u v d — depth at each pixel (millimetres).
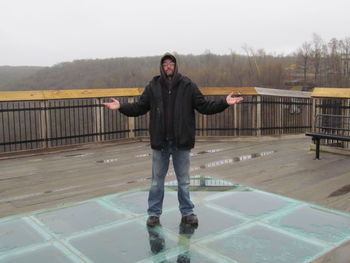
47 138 8148
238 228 3590
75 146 8438
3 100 7598
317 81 39719
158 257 3014
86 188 5211
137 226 3701
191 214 3736
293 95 10008
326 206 4230
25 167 6699
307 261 2902
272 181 5355
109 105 3410
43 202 4590
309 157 7035
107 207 4316
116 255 3062
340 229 3545
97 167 6566
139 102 3572
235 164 6535
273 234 3439
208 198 4551
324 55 41250
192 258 2984
